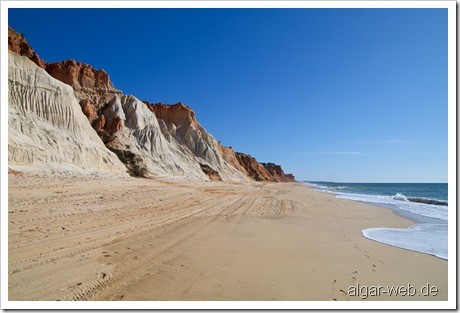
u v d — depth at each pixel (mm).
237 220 11258
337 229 10641
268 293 4695
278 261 6320
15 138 16531
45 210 8844
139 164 30000
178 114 55312
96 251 6145
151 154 35562
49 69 36906
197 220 10555
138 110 39438
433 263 6664
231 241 7867
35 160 17047
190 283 4906
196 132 54781
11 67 19562
